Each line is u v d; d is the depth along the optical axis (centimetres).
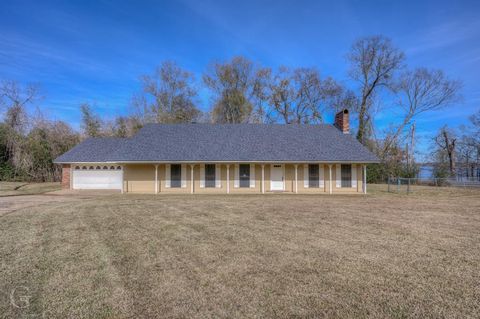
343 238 734
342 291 436
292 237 742
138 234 773
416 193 2056
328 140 2270
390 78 3406
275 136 2319
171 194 1959
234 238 731
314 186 2136
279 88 3966
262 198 1698
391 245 674
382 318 363
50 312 374
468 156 3569
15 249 636
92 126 3519
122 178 2131
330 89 3816
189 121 4038
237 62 3925
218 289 441
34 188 2272
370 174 3228
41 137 2984
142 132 2339
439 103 3338
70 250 630
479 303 401
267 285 455
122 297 415
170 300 407
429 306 393
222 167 2138
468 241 712
